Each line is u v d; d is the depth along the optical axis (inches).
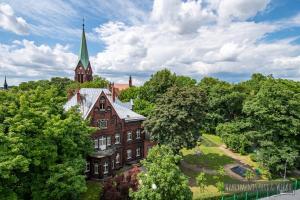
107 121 1894.7
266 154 1884.8
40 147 1052.5
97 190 1567.4
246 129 2394.2
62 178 1123.3
